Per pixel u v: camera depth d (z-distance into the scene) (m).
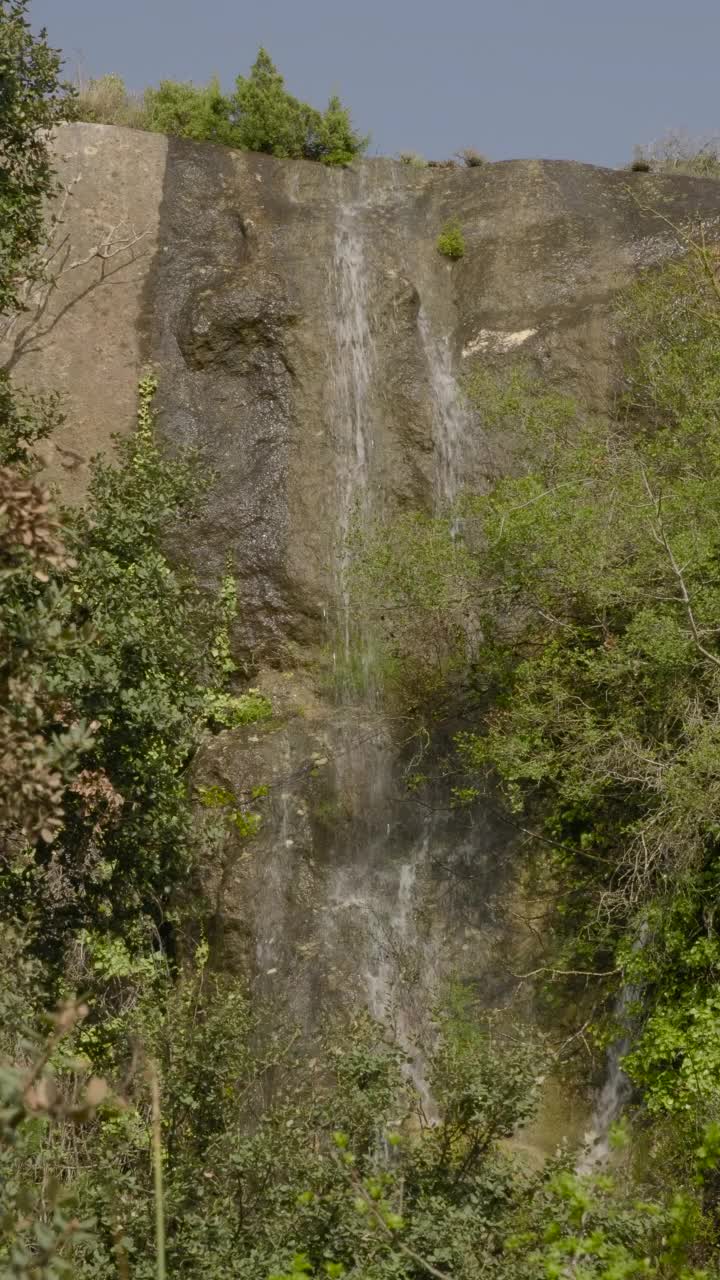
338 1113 6.94
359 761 13.58
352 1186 6.40
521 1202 6.62
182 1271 6.26
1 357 15.25
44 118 9.22
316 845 13.30
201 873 12.90
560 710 11.46
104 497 8.59
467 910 12.97
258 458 15.38
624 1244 6.27
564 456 12.30
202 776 13.45
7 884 8.34
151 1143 6.86
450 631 13.47
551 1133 11.66
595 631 11.87
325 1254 6.22
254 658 14.74
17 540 5.54
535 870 12.77
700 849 10.34
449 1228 6.30
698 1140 9.31
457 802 13.23
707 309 13.30
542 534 11.26
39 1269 4.04
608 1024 11.61
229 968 12.61
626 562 11.43
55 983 8.44
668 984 10.69
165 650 8.20
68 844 8.28
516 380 13.05
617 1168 8.40
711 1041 10.15
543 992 12.37
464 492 13.51
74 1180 6.67
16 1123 3.74
